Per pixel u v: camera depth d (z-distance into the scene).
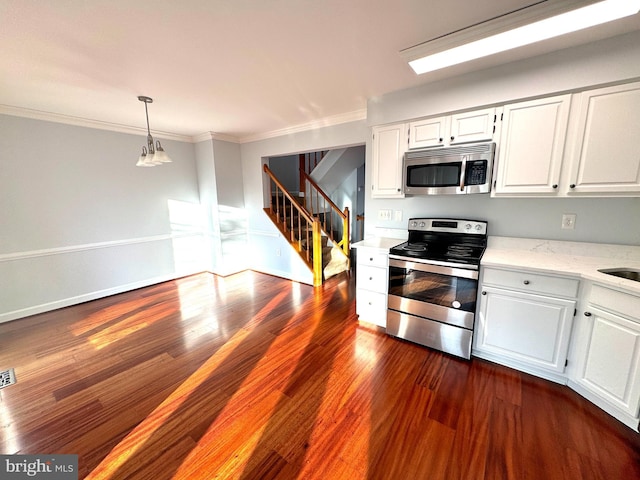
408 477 1.33
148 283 4.12
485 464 1.39
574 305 1.79
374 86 2.38
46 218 3.16
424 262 2.29
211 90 2.42
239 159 4.60
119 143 3.65
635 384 1.51
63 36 1.57
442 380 2.01
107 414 1.74
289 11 1.39
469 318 2.17
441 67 2.01
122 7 1.33
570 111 1.86
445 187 2.33
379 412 1.73
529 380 1.99
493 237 2.46
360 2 1.33
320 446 1.51
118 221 3.73
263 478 1.34
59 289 3.31
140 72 2.05
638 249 1.93
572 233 2.15
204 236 4.79
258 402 1.83
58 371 2.16
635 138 1.69
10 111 2.83
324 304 3.41
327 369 2.16
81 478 1.35
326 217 5.74
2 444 1.54
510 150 2.08
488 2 1.36
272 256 4.61
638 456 1.42
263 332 2.74
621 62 1.66
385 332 2.70
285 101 2.73
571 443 1.50
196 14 1.40
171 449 1.50
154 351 2.42
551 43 1.73
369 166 3.04
